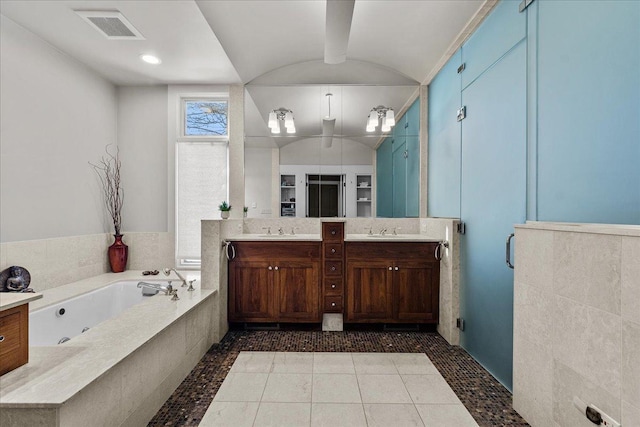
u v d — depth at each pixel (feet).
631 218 4.09
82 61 10.09
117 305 10.24
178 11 7.63
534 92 5.97
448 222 9.45
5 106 7.75
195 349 7.88
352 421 5.71
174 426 5.60
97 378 4.37
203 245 9.33
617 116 4.27
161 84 12.00
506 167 6.85
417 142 12.07
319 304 10.16
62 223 9.50
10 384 4.16
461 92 9.07
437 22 8.57
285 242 10.12
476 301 8.17
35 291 8.59
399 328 10.46
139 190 12.12
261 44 10.02
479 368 7.77
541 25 5.79
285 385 6.93
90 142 10.66
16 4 7.23
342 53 9.18
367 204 12.21
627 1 4.13
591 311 4.14
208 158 12.15
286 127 12.09
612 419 3.79
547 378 5.04
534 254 5.35
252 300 10.12
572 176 5.06
